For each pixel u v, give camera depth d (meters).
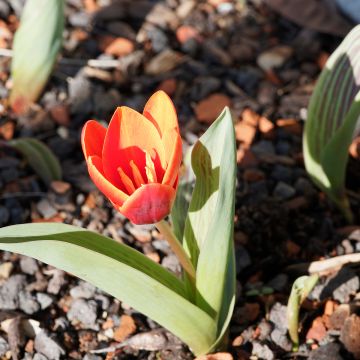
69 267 0.56
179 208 0.65
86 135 0.53
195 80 0.86
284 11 0.90
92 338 0.67
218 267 0.59
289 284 0.69
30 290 0.69
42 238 0.57
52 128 0.81
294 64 0.88
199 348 0.62
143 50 0.90
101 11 0.94
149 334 0.66
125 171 0.54
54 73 0.86
